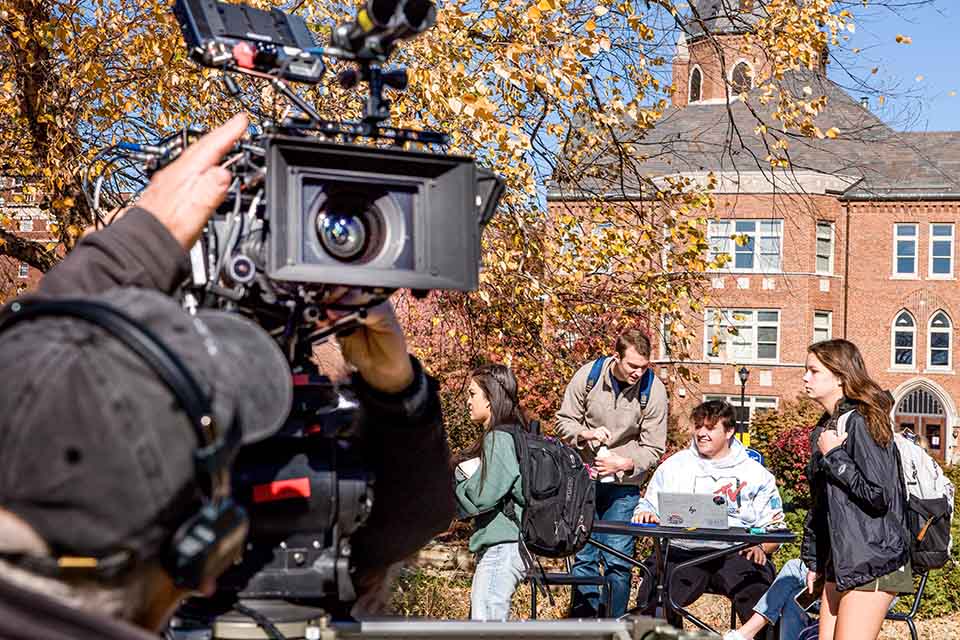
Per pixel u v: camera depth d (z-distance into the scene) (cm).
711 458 650
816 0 845
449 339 934
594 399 676
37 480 92
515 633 184
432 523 206
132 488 94
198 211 151
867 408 491
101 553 96
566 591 866
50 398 92
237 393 108
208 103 724
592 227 852
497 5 706
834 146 4009
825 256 3981
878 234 4012
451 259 179
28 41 687
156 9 679
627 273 841
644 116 825
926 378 4003
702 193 860
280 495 174
